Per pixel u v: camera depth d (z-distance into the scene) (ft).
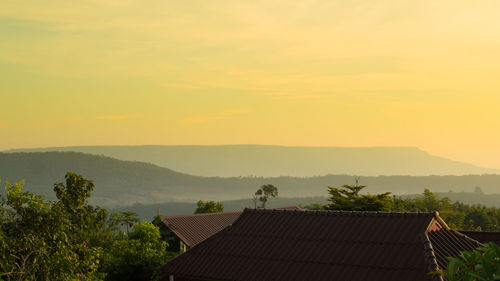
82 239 101.55
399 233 63.46
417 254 59.06
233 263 68.33
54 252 52.42
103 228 123.44
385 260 59.88
